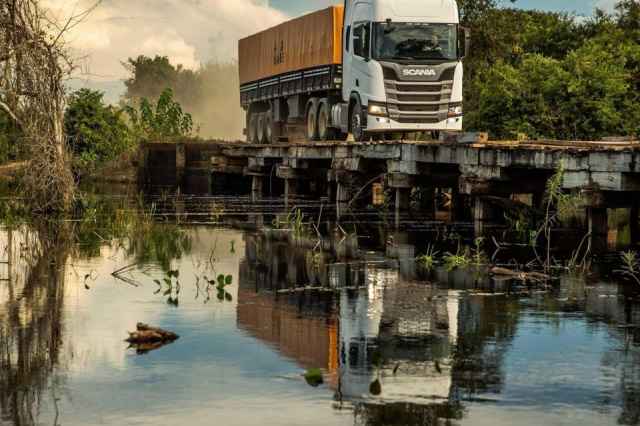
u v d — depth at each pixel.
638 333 11.48
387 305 13.32
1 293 14.29
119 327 11.93
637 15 38.53
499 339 11.20
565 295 14.05
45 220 24.98
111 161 44.53
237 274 16.34
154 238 21.86
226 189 41.97
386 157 24.61
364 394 9.06
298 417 8.42
